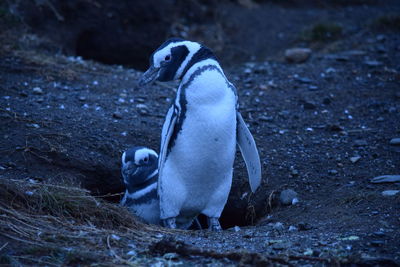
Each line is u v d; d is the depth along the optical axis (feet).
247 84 88.79
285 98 83.46
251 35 117.60
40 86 79.05
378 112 78.18
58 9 101.14
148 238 45.80
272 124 75.66
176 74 51.21
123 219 48.78
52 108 71.82
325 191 60.34
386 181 59.16
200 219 65.36
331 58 97.81
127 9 107.34
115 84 84.89
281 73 92.99
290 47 109.60
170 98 82.38
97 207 48.32
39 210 45.83
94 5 104.78
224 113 49.39
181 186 52.06
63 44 98.89
